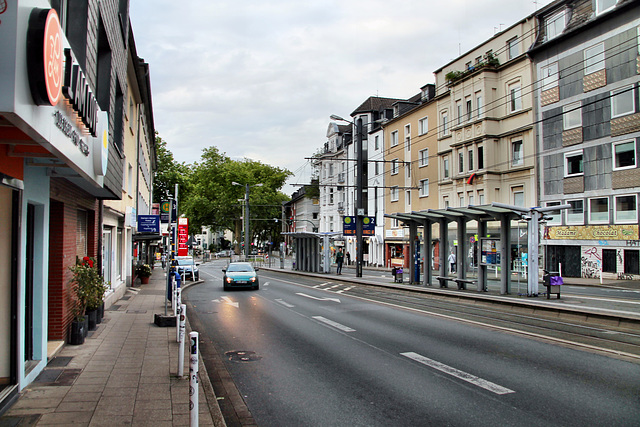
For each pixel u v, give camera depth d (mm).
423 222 22141
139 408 5449
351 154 56094
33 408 5367
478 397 6000
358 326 11570
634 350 8312
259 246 95938
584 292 18297
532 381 6598
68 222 8945
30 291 6855
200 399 5848
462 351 8539
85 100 5629
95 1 7422
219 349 9281
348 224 32344
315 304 16359
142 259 38156
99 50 9953
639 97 23891
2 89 3447
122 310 14383
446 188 36562
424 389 6402
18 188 5633
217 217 69812
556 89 27875
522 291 16781
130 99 20188
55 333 8461
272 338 10352
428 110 39438
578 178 26688
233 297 19531
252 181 72500
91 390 6105
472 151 33125
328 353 8734
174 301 12562
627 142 24391
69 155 5270
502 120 31328
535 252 16078
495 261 17703
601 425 4973
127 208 18891
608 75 25188
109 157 9781
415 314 13383
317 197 74500
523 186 29875
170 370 7234
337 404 5914
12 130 4492
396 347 9055
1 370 5703
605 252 25328
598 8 25891
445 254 20969
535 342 9180
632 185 24078
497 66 31625
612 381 6516
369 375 7172
